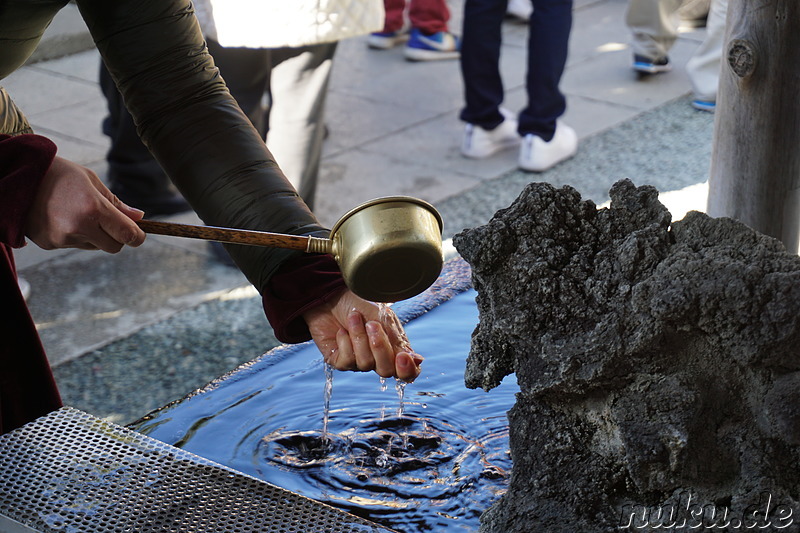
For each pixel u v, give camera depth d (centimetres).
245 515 112
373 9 288
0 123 152
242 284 325
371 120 464
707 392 101
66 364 279
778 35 166
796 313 94
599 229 110
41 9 133
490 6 398
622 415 100
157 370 276
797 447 98
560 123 419
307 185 323
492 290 108
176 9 137
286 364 155
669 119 460
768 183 176
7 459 121
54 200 117
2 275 156
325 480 127
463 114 423
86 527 109
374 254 103
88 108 469
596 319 104
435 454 132
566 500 106
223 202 132
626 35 579
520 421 112
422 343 160
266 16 280
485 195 385
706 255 100
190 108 137
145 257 342
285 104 310
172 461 121
